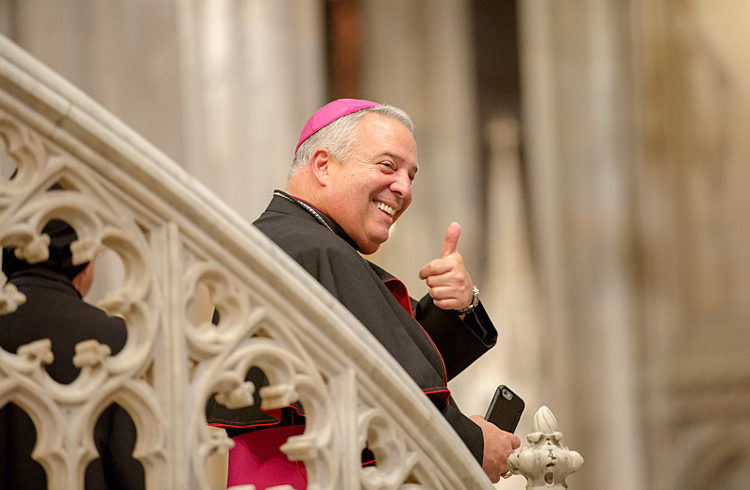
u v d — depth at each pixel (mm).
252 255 5352
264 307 5430
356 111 8898
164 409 4941
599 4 42812
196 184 5215
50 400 4629
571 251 42219
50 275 7133
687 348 40875
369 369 5781
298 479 7410
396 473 5844
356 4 45844
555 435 6988
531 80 43969
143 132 28938
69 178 4816
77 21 27734
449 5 46250
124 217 4969
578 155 42625
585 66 42938
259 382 7359
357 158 8656
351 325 5785
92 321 7000
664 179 42031
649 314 41406
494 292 44594
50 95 4719
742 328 40531
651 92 42406
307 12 38031
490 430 7465
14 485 6582
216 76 36125
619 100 42438
